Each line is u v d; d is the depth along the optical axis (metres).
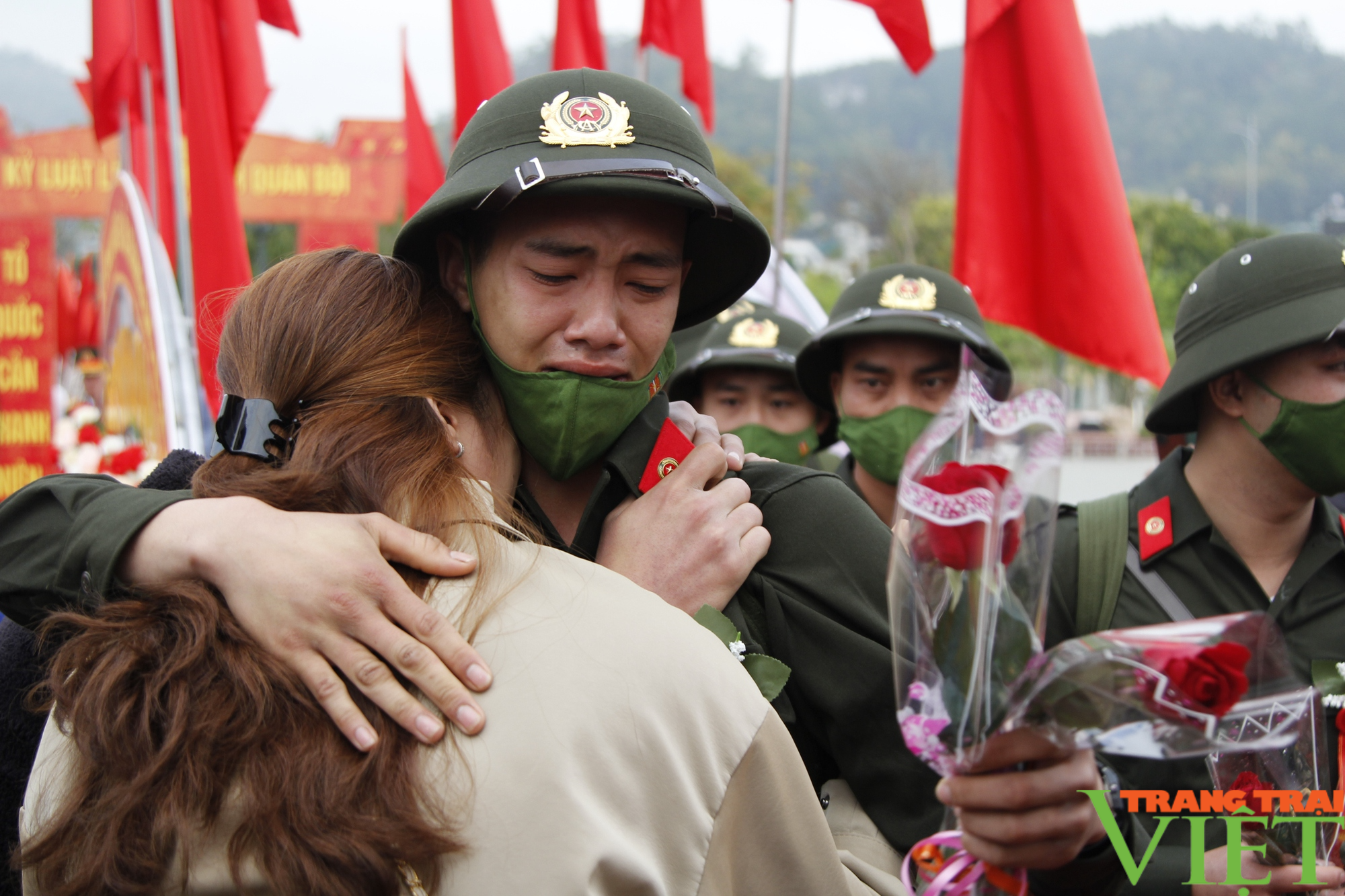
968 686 1.16
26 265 8.38
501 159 1.64
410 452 1.34
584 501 1.83
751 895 1.24
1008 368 3.52
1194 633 1.19
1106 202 3.47
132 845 1.09
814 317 5.31
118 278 5.50
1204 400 2.36
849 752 1.69
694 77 5.02
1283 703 1.19
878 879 1.48
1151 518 2.36
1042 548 1.18
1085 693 1.15
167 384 4.80
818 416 4.24
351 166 10.73
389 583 1.20
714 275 2.01
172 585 1.23
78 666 1.20
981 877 1.29
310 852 1.05
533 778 1.12
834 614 1.72
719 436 1.93
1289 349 2.16
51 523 1.43
